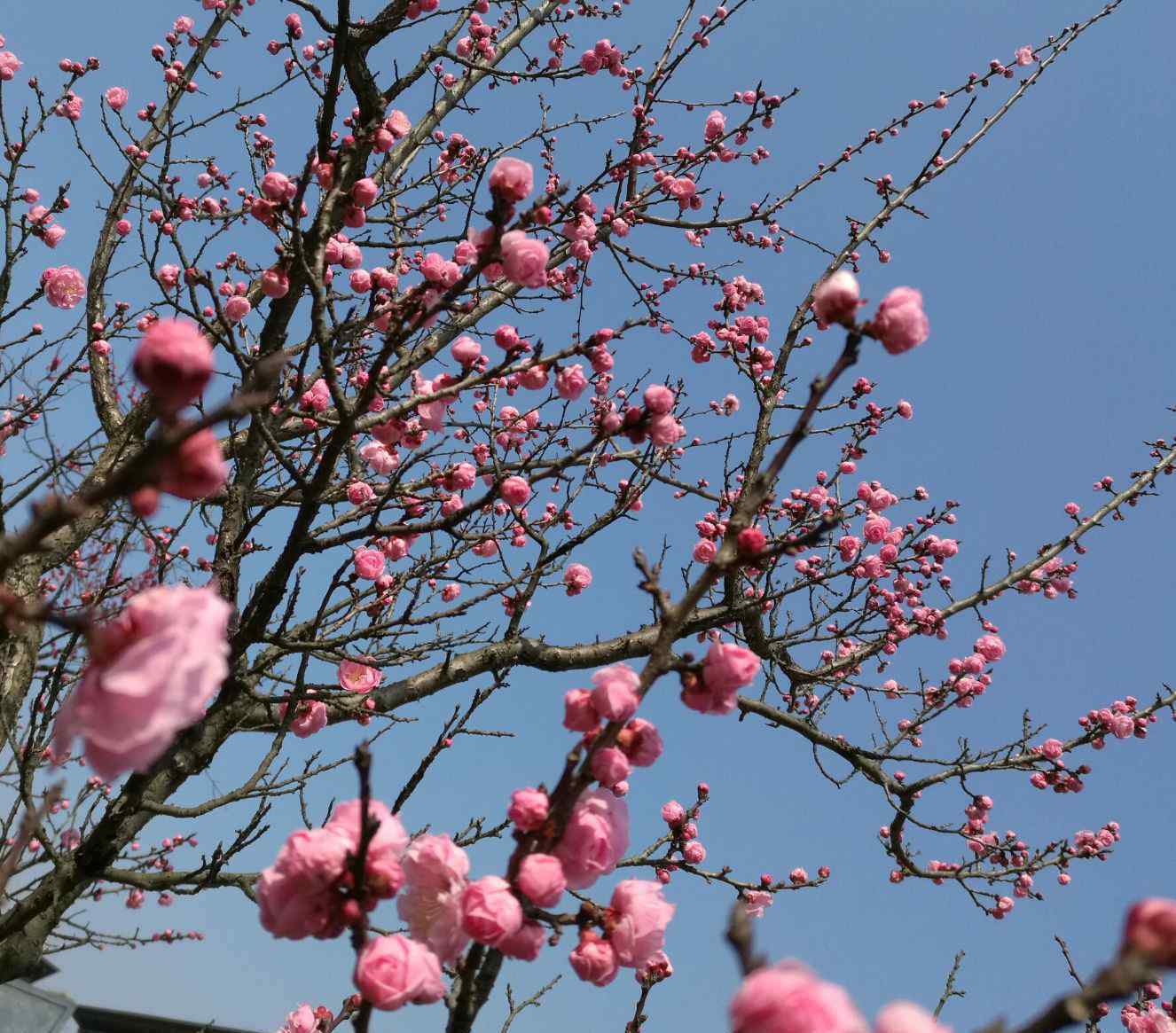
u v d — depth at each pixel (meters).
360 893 1.66
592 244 6.29
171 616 1.27
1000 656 6.07
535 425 5.82
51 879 3.75
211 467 1.25
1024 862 5.82
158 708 1.22
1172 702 5.94
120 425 5.60
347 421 3.18
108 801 4.08
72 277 5.31
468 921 1.78
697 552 5.46
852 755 5.85
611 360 3.27
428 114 6.48
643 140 7.05
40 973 6.55
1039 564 6.43
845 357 1.94
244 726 4.83
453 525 3.36
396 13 4.80
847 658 6.11
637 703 1.94
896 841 5.91
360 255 3.98
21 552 1.17
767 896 4.83
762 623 5.79
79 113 6.14
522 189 2.77
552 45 7.64
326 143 4.07
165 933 7.71
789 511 6.08
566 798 1.94
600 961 1.90
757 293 6.49
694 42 6.72
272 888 1.71
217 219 6.24
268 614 3.54
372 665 3.94
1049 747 5.83
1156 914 1.00
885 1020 1.05
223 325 3.36
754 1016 1.04
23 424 4.70
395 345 3.04
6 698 4.21
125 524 3.61
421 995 1.73
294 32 5.09
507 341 3.24
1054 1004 1.01
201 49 6.62
